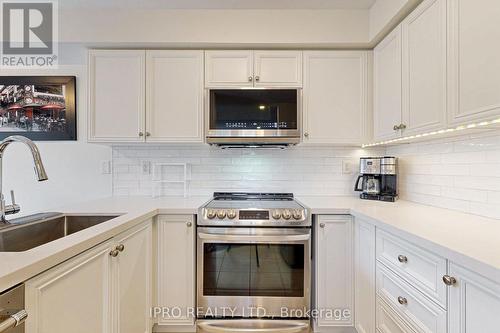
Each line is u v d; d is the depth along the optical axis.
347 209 1.79
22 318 0.74
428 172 1.84
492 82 1.04
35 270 0.81
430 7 1.41
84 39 2.02
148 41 2.04
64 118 2.39
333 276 1.81
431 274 1.03
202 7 2.03
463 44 1.18
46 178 1.26
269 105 2.03
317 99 2.10
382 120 1.94
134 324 1.50
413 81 1.57
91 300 1.11
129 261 1.44
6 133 2.37
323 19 2.05
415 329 1.12
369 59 2.11
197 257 1.82
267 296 1.80
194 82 2.10
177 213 1.82
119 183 2.43
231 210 1.79
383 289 1.40
